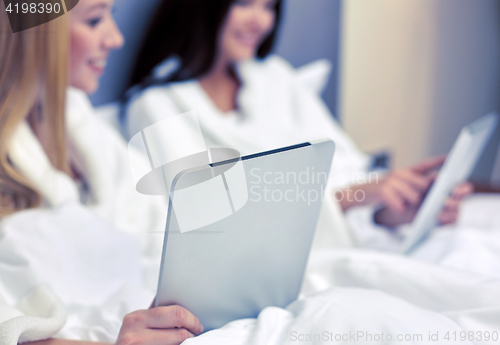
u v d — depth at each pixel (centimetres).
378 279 61
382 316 41
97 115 114
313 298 48
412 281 58
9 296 56
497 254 85
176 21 126
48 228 62
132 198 89
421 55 235
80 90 90
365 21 198
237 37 133
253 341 41
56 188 71
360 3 194
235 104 143
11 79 68
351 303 44
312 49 178
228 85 141
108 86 118
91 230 68
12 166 69
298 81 158
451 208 104
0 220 62
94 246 66
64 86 75
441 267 60
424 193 104
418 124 245
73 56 84
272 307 49
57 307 52
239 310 49
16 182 67
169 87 120
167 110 113
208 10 127
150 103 113
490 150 268
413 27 226
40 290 54
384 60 214
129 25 119
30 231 61
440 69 249
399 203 102
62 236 64
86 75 88
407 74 229
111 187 87
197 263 42
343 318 41
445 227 104
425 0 227
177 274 42
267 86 145
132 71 123
